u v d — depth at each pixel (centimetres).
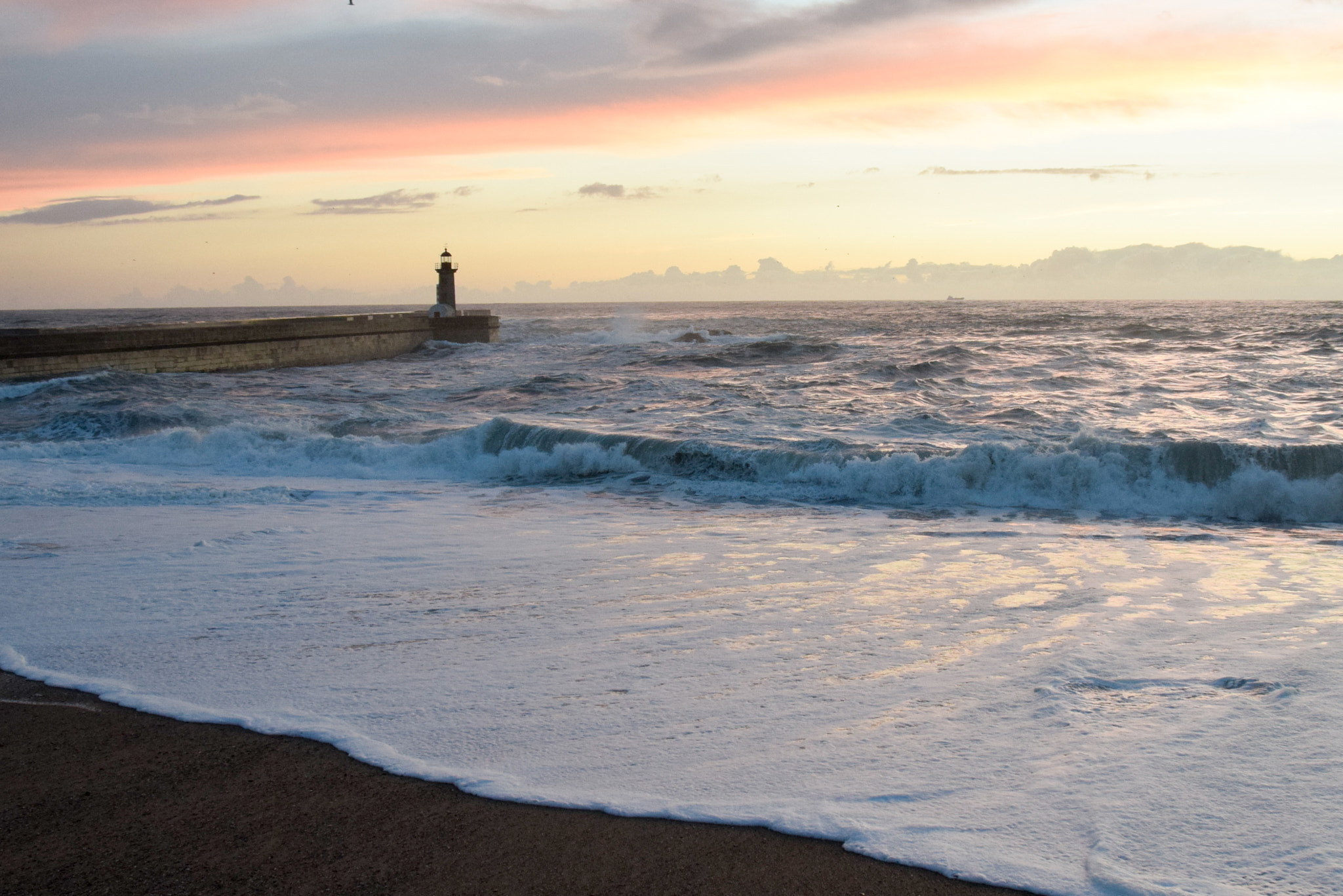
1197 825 240
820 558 628
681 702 343
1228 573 578
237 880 228
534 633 439
